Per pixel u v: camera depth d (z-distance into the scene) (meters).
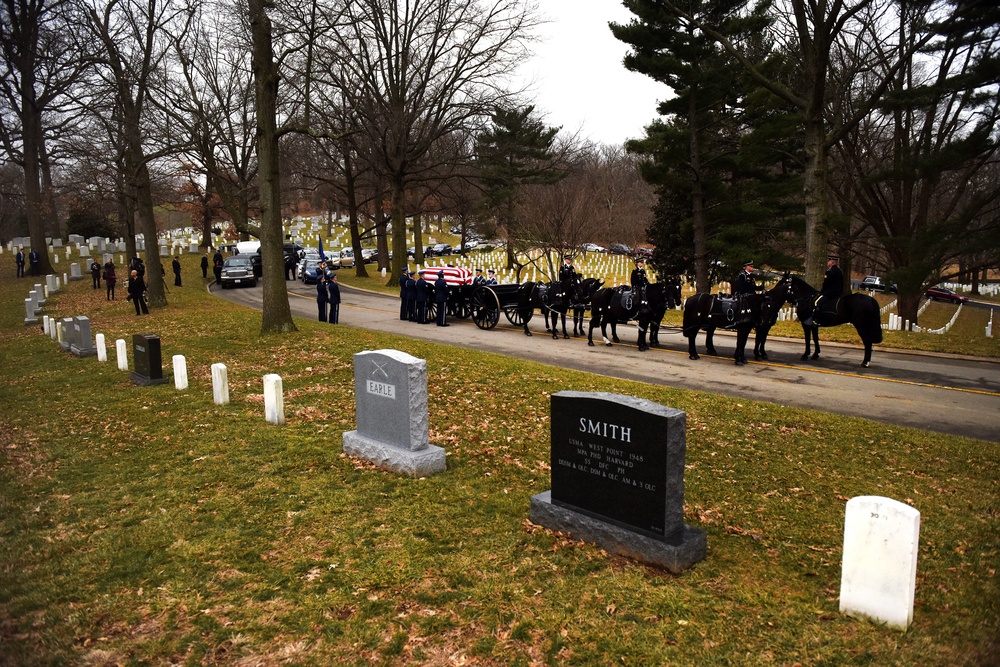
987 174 40.69
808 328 17.88
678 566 5.90
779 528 7.20
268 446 9.66
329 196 59.19
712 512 7.62
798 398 13.55
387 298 35.94
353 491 7.89
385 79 39.06
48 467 9.27
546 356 18.41
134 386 14.22
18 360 18.75
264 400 11.87
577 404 6.55
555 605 5.39
